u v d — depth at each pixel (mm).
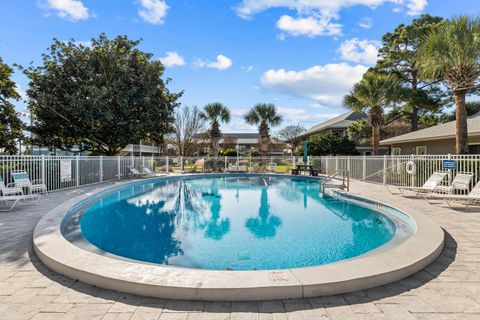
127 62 17906
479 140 12859
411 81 22797
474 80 9141
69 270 3252
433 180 9000
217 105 24938
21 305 2639
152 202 10461
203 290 2717
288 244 5641
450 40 8930
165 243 5699
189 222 7434
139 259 4852
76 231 6078
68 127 17297
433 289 2980
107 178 15531
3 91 14469
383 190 11125
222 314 2496
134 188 14109
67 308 2590
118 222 7430
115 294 2865
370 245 5617
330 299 2754
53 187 11164
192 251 5230
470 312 2527
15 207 7668
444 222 5957
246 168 24359
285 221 7523
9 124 15195
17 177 8469
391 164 12703
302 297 2770
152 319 2414
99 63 17125
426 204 8000
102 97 16266
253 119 26672
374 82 17672
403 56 21844
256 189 14219
